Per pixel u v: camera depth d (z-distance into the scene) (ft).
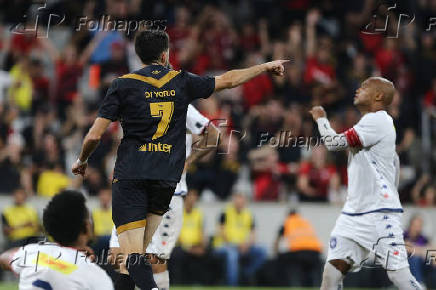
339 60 226.79
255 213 175.94
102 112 77.41
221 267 167.32
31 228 164.35
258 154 181.78
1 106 193.77
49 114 196.24
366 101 92.73
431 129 206.08
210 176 180.04
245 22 240.32
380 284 167.02
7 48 225.76
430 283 159.74
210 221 174.91
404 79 223.10
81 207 61.93
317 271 167.12
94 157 176.04
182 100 79.15
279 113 188.96
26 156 183.73
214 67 218.38
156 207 80.12
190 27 223.92
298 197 179.01
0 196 174.19
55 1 225.56
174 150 78.74
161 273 95.30
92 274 62.08
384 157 90.79
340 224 91.61
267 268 167.63
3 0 227.61
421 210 178.40
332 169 182.60
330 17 245.86
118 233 78.69
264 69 81.10
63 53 216.95
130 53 209.46
